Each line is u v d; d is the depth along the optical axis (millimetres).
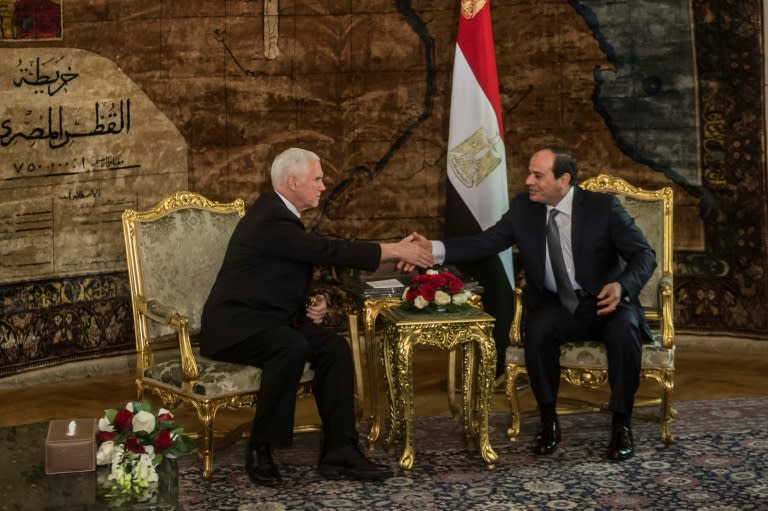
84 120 6047
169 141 6285
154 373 4301
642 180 6410
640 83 6340
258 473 4031
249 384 4109
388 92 6547
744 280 6215
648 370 4355
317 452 4461
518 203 4746
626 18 6316
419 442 4582
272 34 6406
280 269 4281
